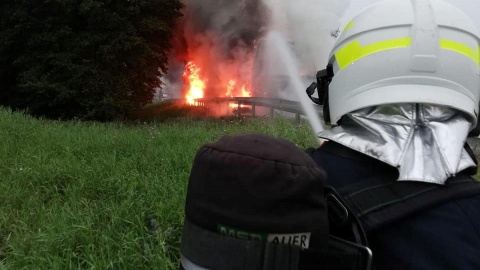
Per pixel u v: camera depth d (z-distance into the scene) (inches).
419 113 45.0
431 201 40.6
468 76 46.2
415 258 39.2
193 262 39.4
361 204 42.3
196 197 39.9
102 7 724.0
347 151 47.1
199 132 332.8
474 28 49.3
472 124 48.0
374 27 48.6
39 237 128.6
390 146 43.0
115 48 712.4
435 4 48.3
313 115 326.6
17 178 196.4
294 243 37.2
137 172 194.9
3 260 123.6
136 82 797.2
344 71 49.9
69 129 374.6
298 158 39.1
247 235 37.1
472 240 39.3
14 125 337.7
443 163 41.6
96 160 224.7
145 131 372.2
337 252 37.5
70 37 735.1
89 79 716.7
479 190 42.1
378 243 41.4
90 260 116.3
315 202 38.3
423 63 44.9
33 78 720.3
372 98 45.9
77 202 161.9
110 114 722.8
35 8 715.4
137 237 126.6
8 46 751.1
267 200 36.8
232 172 38.0
